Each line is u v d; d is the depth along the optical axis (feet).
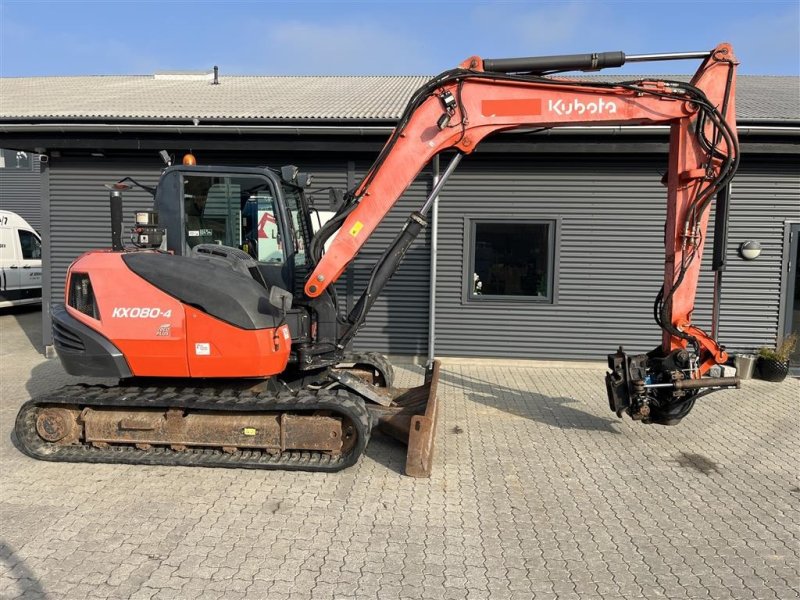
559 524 12.63
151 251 15.74
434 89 15.90
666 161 26.71
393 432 16.67
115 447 15.80
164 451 15.57
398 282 28.09
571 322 27.81
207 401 14.97
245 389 16.03
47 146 26.63
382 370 20.76
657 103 15.70
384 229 27.81
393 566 10.86
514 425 19.24
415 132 16.01
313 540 11.73
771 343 27.09
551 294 27.81
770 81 38.91
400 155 16.03
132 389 15.97
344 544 11.60
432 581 10.41
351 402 14.93
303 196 18.83
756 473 15.56
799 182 26.37
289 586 10.16
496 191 27.50
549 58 15.71
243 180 16.28
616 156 26.84
